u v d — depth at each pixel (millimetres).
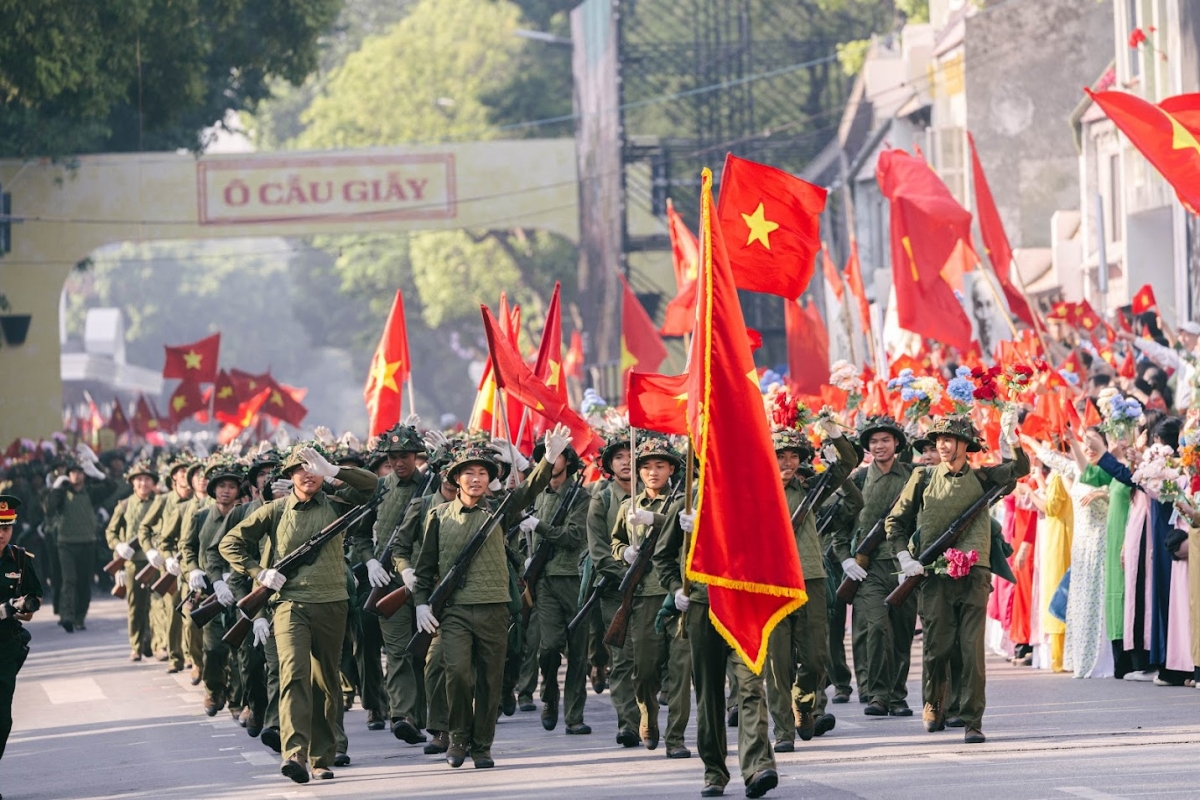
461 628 29250
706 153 113312
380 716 35844
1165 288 70938
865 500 34750
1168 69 66500
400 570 29812
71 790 29203
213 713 38938
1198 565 35469
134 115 115812
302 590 28844
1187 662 36406
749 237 34781
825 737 30984
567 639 33750
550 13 175750
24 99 85188
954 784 24969
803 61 113562
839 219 105000
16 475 79562
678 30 113625
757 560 24281
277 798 26656
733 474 24422
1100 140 75562
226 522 34625
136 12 88250
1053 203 79062
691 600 25422
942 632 30328
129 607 52188
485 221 113750
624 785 26500
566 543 34344
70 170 111062
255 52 110688
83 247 111125
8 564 29062
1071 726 31000
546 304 159625
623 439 31906
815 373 53562
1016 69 79625
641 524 29859
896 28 110062
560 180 114312
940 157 87312
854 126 101250
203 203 112000
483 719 29344
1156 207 69812
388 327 49719
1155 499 37531
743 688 24844
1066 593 40469
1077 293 77438
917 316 49406
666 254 113125
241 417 80938
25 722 39750
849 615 50375
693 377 25625
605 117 113562
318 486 29344
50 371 110875
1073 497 39656
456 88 170375
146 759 32656
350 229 112875
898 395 47500
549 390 38750
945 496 30078
